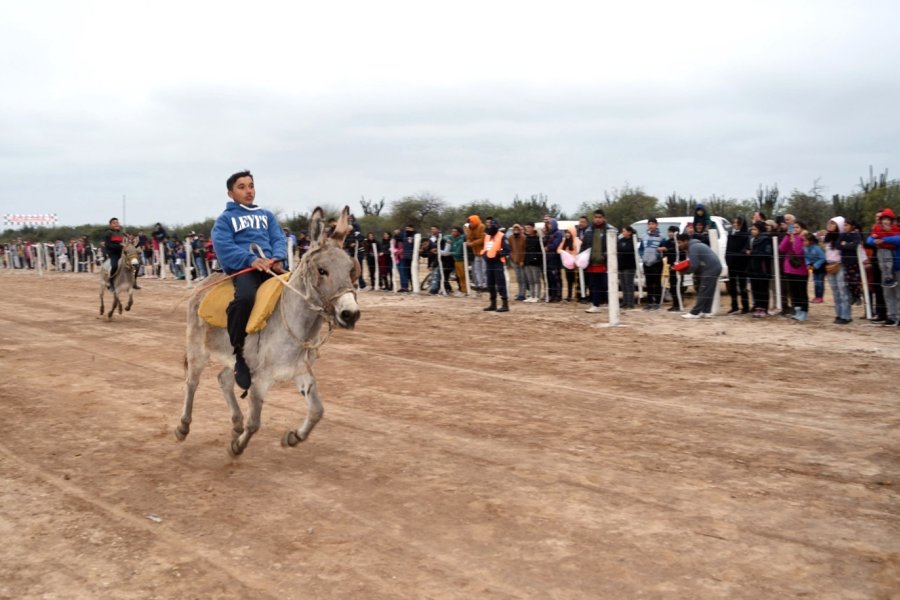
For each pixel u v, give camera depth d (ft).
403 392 32.76
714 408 29.07
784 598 14.79
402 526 18.57
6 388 34.81
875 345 41.22
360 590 15.39
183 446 25.62
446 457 23.81
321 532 18.33
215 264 97.19
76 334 52.47
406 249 77.92
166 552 17.38
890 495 19.99
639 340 44.68
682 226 67.87
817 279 61.00
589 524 18.43
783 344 42.29
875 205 96.02
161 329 54.65
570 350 42.09
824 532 17.76
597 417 28.12
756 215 53.93
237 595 15.31
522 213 144.77
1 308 71.15
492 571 16.12
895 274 46.80
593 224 57.47
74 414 29.96
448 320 56.18
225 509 19.93
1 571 16.53
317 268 20.40
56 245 147.54
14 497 20.97
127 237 62.59
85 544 17.87
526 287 68.03
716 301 54.70
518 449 24.45
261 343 21.67
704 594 14.98
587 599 14.88
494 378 35.29
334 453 24.49
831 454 23.41
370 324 54.54
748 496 20.06
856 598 14.76
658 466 22.53
